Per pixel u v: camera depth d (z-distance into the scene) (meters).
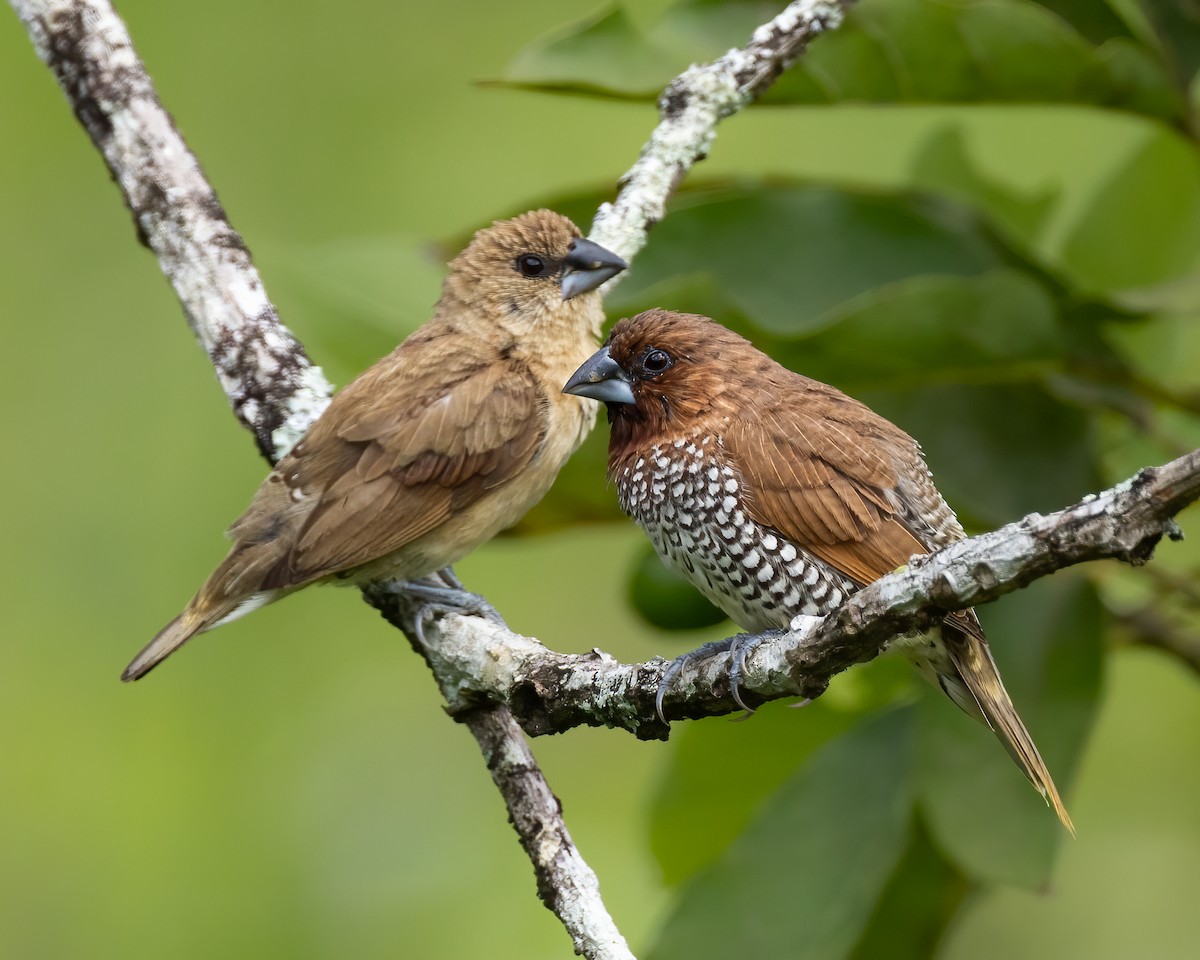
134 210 9.89
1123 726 12.33
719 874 9.36
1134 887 12.35
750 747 10.56
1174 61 8.89
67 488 13.95
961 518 9.48
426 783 13.31
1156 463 10.09
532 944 12.73
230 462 14.12
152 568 13.79
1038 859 8.60
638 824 11.68
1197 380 11.23
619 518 10.33
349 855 12.94
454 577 10.13
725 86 9.55
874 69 9.16
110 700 13.24
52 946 12.24
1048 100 9.04
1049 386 9.17
